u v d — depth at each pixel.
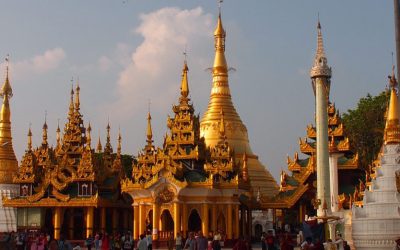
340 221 61.75
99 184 96.69
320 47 67.44
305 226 56.91
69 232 97.31
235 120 113.44
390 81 66.12
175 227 79.88
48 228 99.12
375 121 106.56
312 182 90.00
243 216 91.62
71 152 101.44
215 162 84.31
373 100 108.75
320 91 66.06
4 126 115.38
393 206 59.19
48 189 96.12
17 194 109.44
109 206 94.88
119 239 59.72
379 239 58.56
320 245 41.78
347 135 92.38
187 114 88.56
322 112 65.62
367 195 61.56
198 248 50.12
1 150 113.12
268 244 48.75
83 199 93.06
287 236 45.06
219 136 104.38
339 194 87.25
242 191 86.31
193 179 82.50
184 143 87.25
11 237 70.06
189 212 82.06
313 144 94.19
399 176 58.62
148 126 109.50
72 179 95.38
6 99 117.31
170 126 89.50
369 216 60.31
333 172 73.50
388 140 64.25
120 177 98.00
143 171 84.31
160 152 85.00
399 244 41.72
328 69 66.31
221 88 115.50
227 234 82.00
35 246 52.75
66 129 103.38
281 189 94.62
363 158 103.75
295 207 93.81
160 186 81.12
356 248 60.66
